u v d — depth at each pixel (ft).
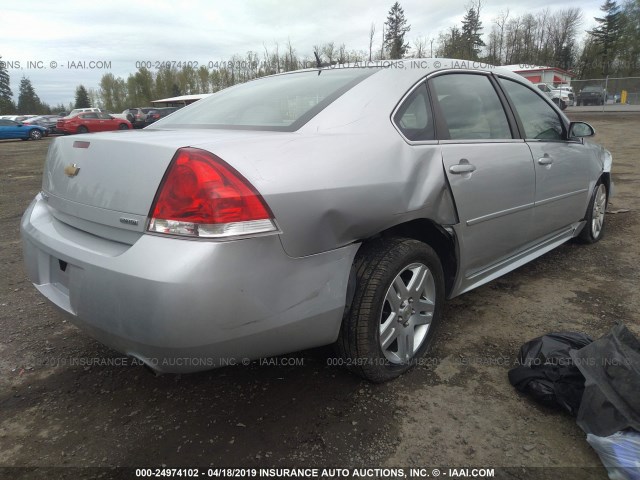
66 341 9.20
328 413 6.89
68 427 6.79
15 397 7.49
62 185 6.75
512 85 10.63
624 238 14.76
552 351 7.11
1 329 9.68
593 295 10.58
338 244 6.22
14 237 16.93
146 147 5.57
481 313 9.88
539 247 11.31
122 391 7.60
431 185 7.37
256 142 5.87
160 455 6.19
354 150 6.53
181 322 5.02
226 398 7.32
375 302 6.77
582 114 82.69
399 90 7.77
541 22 187.52
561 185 11.26
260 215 5.33
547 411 6.81
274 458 6.08
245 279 5.25
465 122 8.78
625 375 5.98
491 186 8.68
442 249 8.35
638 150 35.88
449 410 6.87
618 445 5.57
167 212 5.21
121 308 5.29
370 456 6.08
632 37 170.60
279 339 5.82
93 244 5.97
